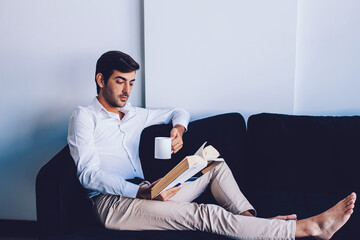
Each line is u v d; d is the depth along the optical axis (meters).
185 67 2.11
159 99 2.17
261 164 1.90
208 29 2.05
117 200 1.64
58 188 1.53
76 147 1.67
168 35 2.08
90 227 1.64
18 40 2.21
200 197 1.85
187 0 2.04
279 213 1.64
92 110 1.81
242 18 2.02
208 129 1.97
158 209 1.57
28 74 2.25
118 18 2.14
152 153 1.95
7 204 2.44
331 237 1.47
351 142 1.81
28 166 2.38
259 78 2.08
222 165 1.79
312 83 2.10
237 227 1.49
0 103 2.30
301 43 2.06
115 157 1.84
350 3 1.97
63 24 2.17
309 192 1.84
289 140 1.88
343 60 2.04
